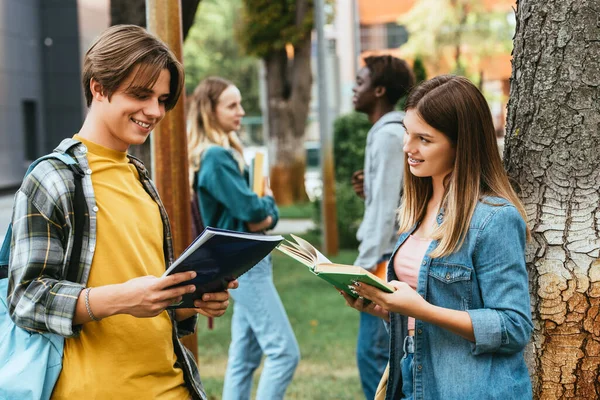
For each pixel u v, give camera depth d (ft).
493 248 7.31
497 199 7.54
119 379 7.16
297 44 57.98
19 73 77.92
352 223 38.37
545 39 8.76
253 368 13.78
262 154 14.03
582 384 8.83
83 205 7.02
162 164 10.41
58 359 6.95
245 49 59.67
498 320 7.17
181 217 10.51
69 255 6.93
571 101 8.64
